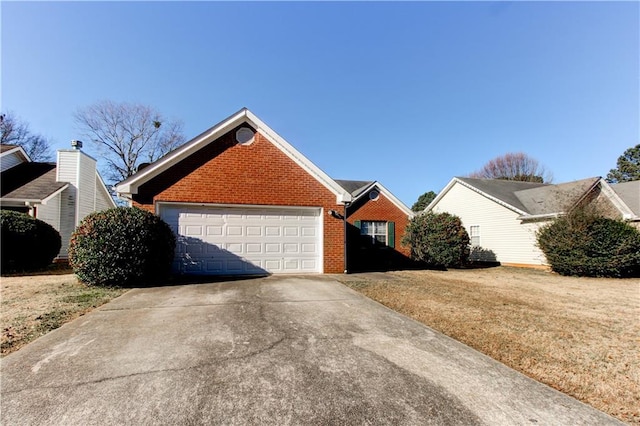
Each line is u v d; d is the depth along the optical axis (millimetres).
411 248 14711
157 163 8891
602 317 5270
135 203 8828
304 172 10125
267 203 9734
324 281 8516
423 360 3316
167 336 3928
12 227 9969
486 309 5684
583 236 11352
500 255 16797
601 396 2680
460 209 19844
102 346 3578
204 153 9359
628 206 15961
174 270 8977
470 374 3004
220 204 9367
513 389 2732
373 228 16094
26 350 3443
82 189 14680
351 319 4820
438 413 2332
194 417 2223
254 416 2248
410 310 5484
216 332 4094
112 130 27469
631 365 3314
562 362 3367
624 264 11031
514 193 18766
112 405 2361
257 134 9828
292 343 3740
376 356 3398
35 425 2111
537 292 7863
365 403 2451
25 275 9531
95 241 7102
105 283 7297
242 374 2908
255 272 9641
